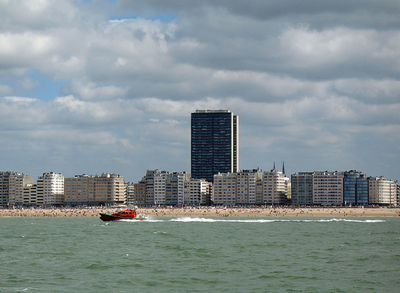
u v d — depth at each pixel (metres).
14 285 154.50
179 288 151.38
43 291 147.12
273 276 167.75
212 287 152.62
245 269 180.50
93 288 151.12
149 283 157.62
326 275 169.50
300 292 146.25
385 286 153.25
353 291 147.25
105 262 195.38
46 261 198.38
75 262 195.50
